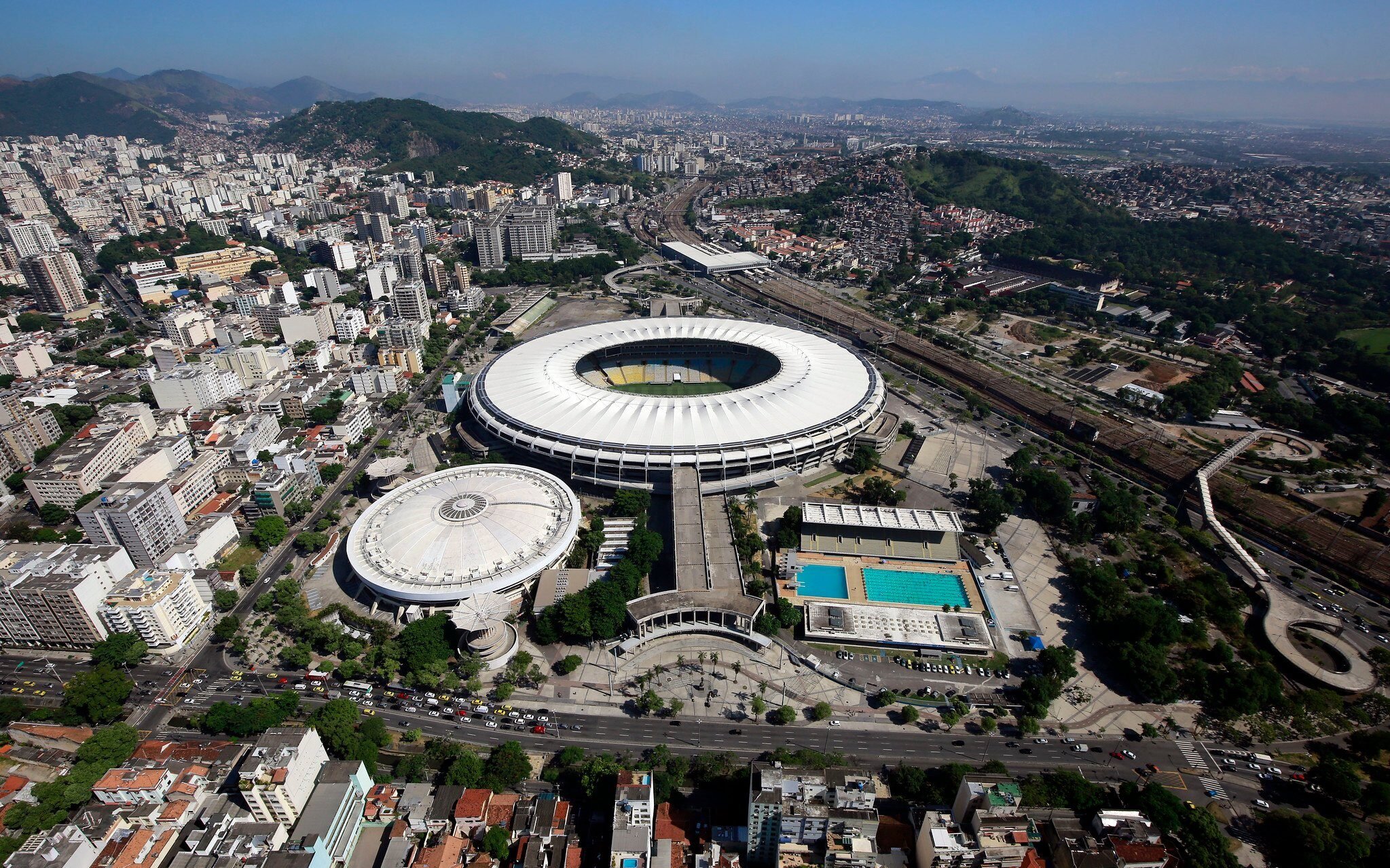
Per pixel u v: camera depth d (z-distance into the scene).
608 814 161.00
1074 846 140.38
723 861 148.50
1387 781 174.50
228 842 143.62
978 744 185.88
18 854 144.62
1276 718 193.38
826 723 191.25
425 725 189.88
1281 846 157.50
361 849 153.88
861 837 141.50
